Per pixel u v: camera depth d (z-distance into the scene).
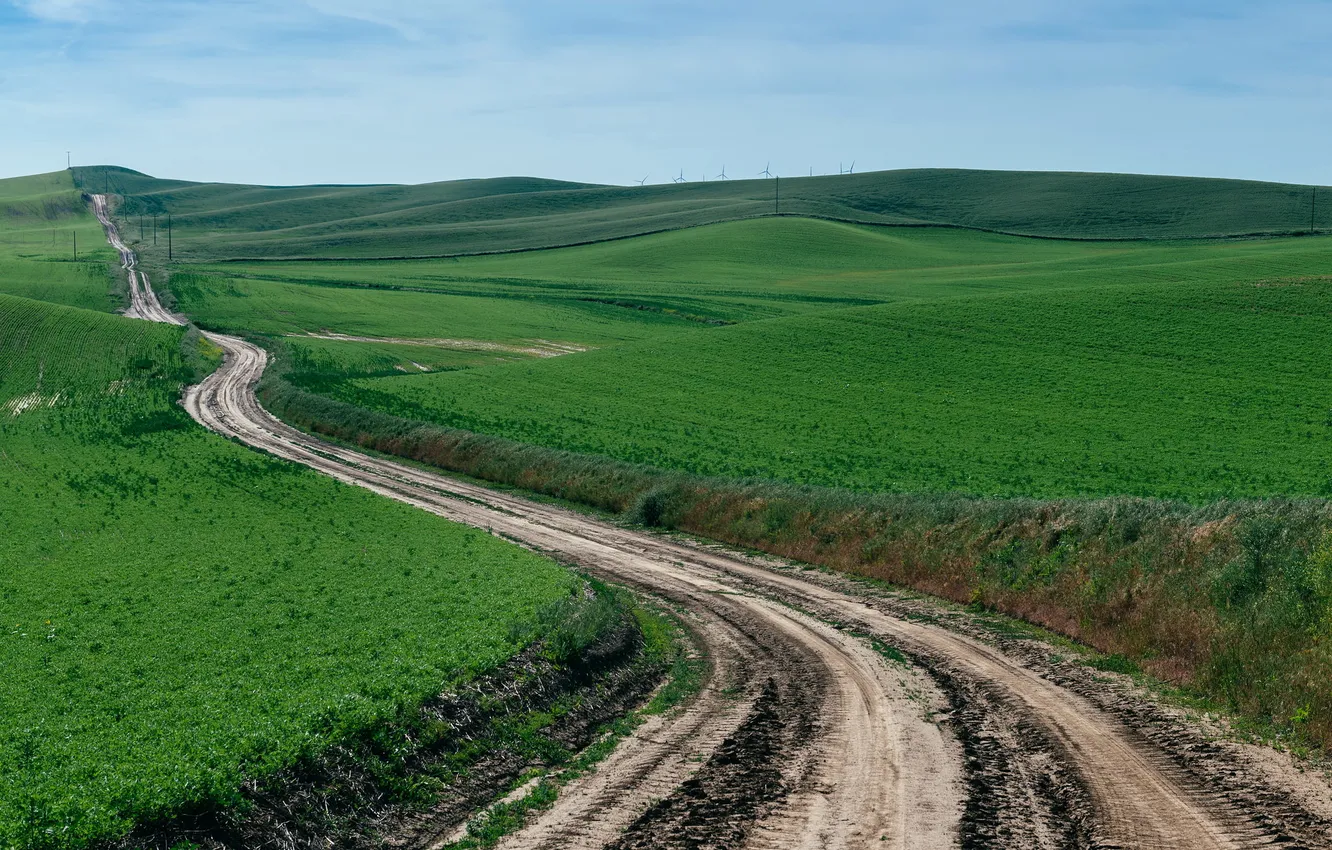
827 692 23.64
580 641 24.66
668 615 32.81
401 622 28.11
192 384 99.69
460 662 22.84
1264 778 17.58
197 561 36.75
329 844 15.25
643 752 19.53
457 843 15.55
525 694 21.75
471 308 144.25
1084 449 59.03
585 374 91.88
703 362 93.19
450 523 47.66
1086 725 20.80
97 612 29.41
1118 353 83.19
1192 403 68.31
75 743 18.20
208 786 15.22
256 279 169.00
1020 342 89.62
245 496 51.56
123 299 147.50
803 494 46.56
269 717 18.80
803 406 76.19
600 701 23.05
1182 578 27.33
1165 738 19.88
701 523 47.97
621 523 50.53
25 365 100.06
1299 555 24.91
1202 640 24.53
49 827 13.80
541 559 39.03
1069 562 31.86
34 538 40.44
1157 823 15.67
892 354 90.19
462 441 68.69
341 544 41.09
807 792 17.08
